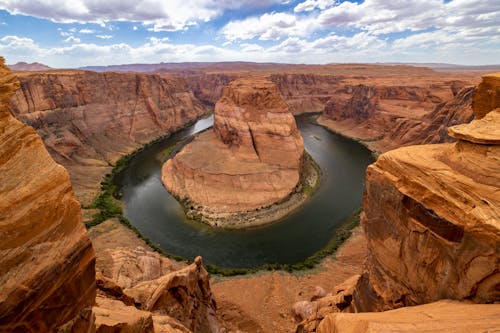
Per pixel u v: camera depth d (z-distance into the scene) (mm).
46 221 6098
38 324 5895
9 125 6066
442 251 9750
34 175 6141
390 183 11797
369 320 8312
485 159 9578
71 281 6590
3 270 5285
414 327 7188
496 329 6434
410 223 10883
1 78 6066
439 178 9977
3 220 5398
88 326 7113
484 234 8484
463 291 9086
